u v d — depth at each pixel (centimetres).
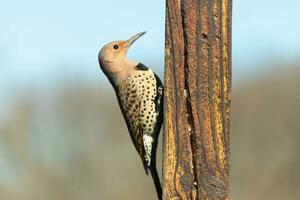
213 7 771
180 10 773
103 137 2164
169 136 772
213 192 764
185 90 773
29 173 1944
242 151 2091
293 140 2102
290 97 2236
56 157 2025
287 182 2042
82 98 2322
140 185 2055
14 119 1969
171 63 773
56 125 2098
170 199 768
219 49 772
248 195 1984
